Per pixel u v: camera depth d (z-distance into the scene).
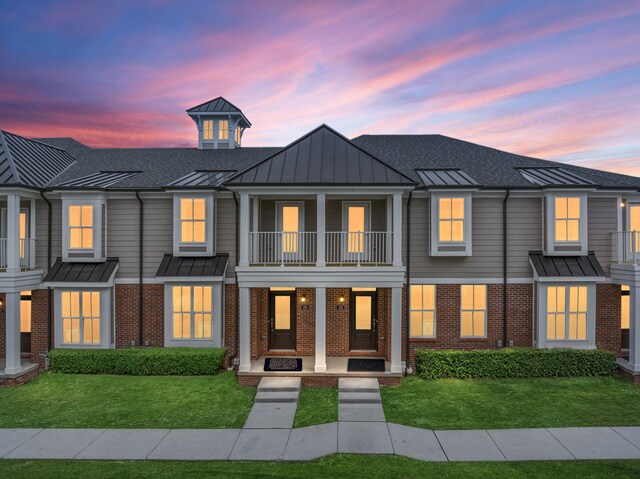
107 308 14.97
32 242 15.29
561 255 14.83
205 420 11.29
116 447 9.87
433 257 15.09
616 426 10.74
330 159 14.27
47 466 9.05
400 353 13.57
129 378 14.05
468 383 13.62
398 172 13.78
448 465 9.04
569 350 14.11
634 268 13.95
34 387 13.41
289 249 15.58
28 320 16.00
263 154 20.03
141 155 20.00
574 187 14.52
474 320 15.23
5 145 16.16
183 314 15.06
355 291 16.06
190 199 15.08
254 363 14.73
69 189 14.83
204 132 21.45
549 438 10.15
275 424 11.03
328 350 15.81
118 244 15.51
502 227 15.14
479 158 18.08
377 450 9.69
